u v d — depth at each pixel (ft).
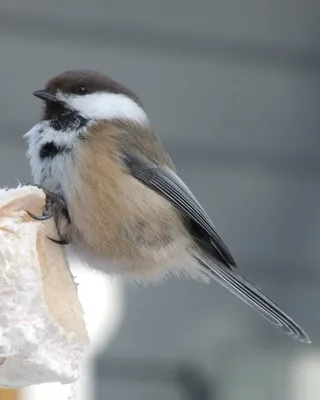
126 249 17.62
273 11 27.09
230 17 26.76
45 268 13.76
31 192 13.84
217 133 26.27
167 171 18.43
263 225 26.13
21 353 12.78
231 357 24.81
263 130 26.58
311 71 27.12
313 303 25.95
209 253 19.11
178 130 26.00
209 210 25.85
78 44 25.61
